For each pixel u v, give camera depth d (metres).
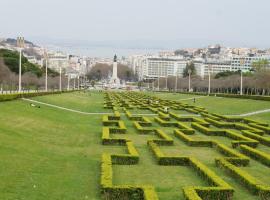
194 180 22.86
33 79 143.12
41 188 19.17
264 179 23.80
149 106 80.00
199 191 18.86
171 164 26.73
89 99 112.62
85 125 48.56
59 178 21.47
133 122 49.81
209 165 27.22
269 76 117.00
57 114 55.44
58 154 28.31
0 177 19.70
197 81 188.75
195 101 109.75
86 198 18.58
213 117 58.22
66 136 37.94
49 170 22.92
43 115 49.47
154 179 22.98
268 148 35.44
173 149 33.81
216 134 42.25
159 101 97.81
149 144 33.06
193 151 33.00
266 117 65.12
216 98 109.56
